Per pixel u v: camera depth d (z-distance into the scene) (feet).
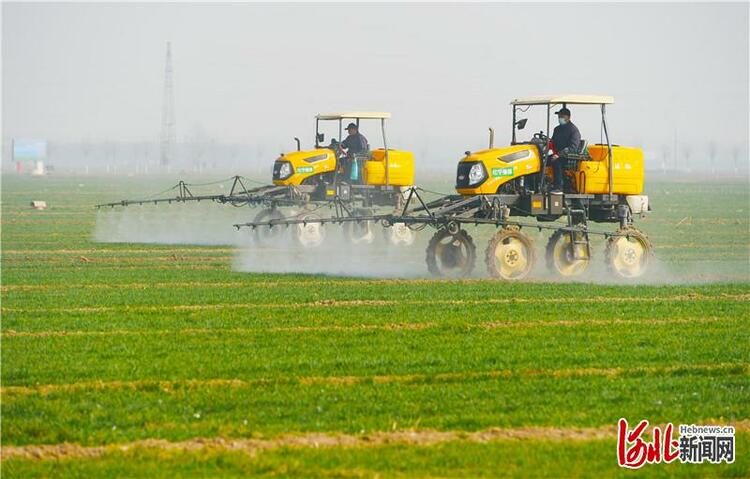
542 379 171.94
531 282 282.77
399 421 148.66
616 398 160.97
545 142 297.33
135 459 134.21
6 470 130.62
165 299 252.21
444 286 274.77
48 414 151.64
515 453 136.98
